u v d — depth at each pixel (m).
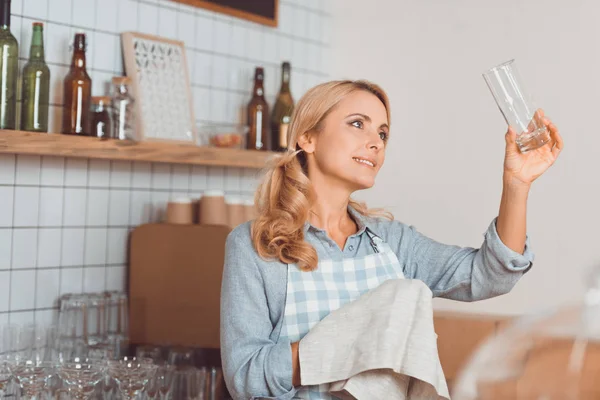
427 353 1.46
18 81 2.46
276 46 3.46
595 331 0.61
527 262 1.67
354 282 1.71
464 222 3.30
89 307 2.53
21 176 2.51
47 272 2.59
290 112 3.21
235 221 2.90
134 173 2.85
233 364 1.61
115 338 2.58
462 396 0.65
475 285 1.73
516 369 0.62
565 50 3.06
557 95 3.07
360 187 1.76
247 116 3.15
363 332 1.51
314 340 1.54
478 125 3.28
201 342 2.68
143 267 2.76
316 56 3.68
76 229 2.67
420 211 3.42
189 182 3.07
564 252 3.01
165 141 2.79
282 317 1.66
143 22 2.86
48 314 2.59
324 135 1.76
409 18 3.50
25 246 2.52
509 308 3.11
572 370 0.59
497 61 3.24
